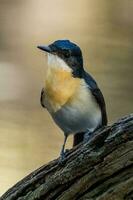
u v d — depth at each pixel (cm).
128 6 2584
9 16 2534
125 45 2277
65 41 785
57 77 768
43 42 2386
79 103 766
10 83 1959
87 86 772
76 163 643
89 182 640
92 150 639
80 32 2427
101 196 636
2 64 2114
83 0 2638
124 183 630
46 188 656
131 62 2088
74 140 802
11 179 1411
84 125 780
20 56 2209
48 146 1550
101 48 2239
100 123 794
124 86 1866
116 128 638
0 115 1720
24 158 1505
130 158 629
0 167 1457
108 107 1744
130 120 638
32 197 663
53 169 661
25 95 1878
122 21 2525
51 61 775
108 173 634
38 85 1958
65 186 649
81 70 782
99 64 2056
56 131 1630
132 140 631
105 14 2581
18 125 1655
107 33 2409
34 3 2620
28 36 2430
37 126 1655
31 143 1568
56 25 2520
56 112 772
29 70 2066
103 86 1884
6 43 2338
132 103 1788
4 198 678
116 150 633
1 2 2603
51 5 2642
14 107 1778
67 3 2650
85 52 2195
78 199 645
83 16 2572
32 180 666
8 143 1557
